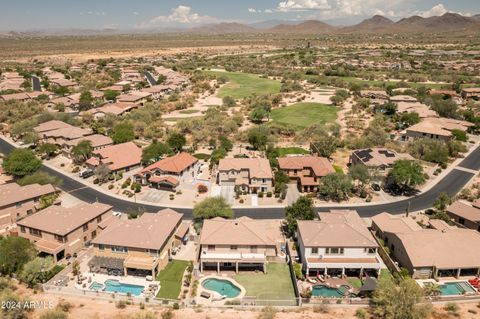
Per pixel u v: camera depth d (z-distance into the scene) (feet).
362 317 181.57
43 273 211.61
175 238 246.47
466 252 217.36
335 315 184.44
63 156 419.13
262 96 647.56
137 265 212.23
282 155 406.00
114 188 337.72
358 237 222.89
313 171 336.08
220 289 208.74
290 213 261.24
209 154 417.90
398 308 176.45
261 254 224.33
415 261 211.82
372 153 357.41
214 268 226.58
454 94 640.58
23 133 466.29
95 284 209.56
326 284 210.59
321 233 225.97
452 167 380.58
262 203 309.01
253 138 423.64
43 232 238.48
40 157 414.62
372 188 334.65
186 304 192.75
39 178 314.55
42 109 581.94
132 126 476.13
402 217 268.82
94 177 361.92
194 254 239.30
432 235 226.58
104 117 534.37
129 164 373.61
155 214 255.09
